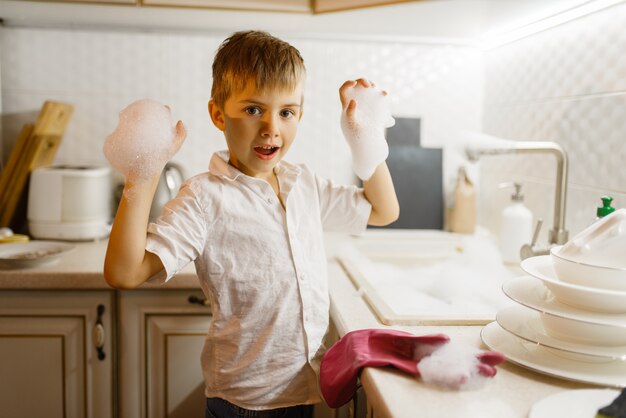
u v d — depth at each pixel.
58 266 1.38
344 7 1.41
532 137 1.57
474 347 0.85
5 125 1.80
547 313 0.73
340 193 1.09
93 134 1.84
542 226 1.54
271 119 0.90
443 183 1.95
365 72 1.89
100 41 1.80
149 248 0.81
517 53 1.67
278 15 1.55
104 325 1.38
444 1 1.26
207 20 1.68
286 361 0.95
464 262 1.53
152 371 1.42
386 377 0.73
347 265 1.39
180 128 0.81
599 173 1.25
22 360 1.38
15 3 1.49
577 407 0.63
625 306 0.71
